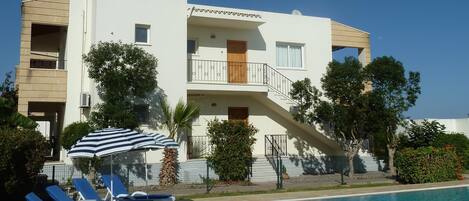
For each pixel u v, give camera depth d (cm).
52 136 2411
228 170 1844
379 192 1526
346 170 2294
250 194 1534
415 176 1762
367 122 1842
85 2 1942
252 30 2228
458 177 1872
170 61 1920
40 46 2389
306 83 1916
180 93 1923
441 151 1847
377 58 1900
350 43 2498
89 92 1830
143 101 1847
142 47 1873
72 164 1753
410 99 1889
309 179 1986
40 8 1911
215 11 2011
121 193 1252
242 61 2209
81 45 1948
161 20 1923
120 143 947
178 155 1870
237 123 1892
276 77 2205
